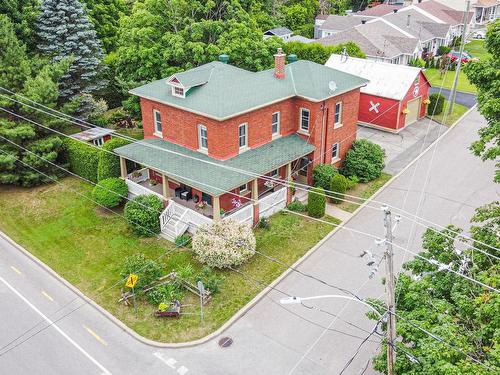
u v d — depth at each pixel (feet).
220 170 82.07
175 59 113.80
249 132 87.56
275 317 65.77
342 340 61.77
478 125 132.05
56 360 59.52
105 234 84.43
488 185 99.35
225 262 72.49
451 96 139.74
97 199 89.35
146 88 95.55
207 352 60.34
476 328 43.37
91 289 71.41
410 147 118.83
